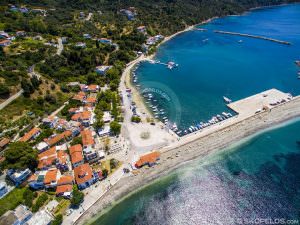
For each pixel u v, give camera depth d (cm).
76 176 9875
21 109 13462
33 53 18538
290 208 8969
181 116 14462
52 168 10344
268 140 12150
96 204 9275
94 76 18362
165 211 9106
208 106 15400
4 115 12762
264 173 10400
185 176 10381
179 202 9394
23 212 8488
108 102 15625
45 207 8925
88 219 8800
